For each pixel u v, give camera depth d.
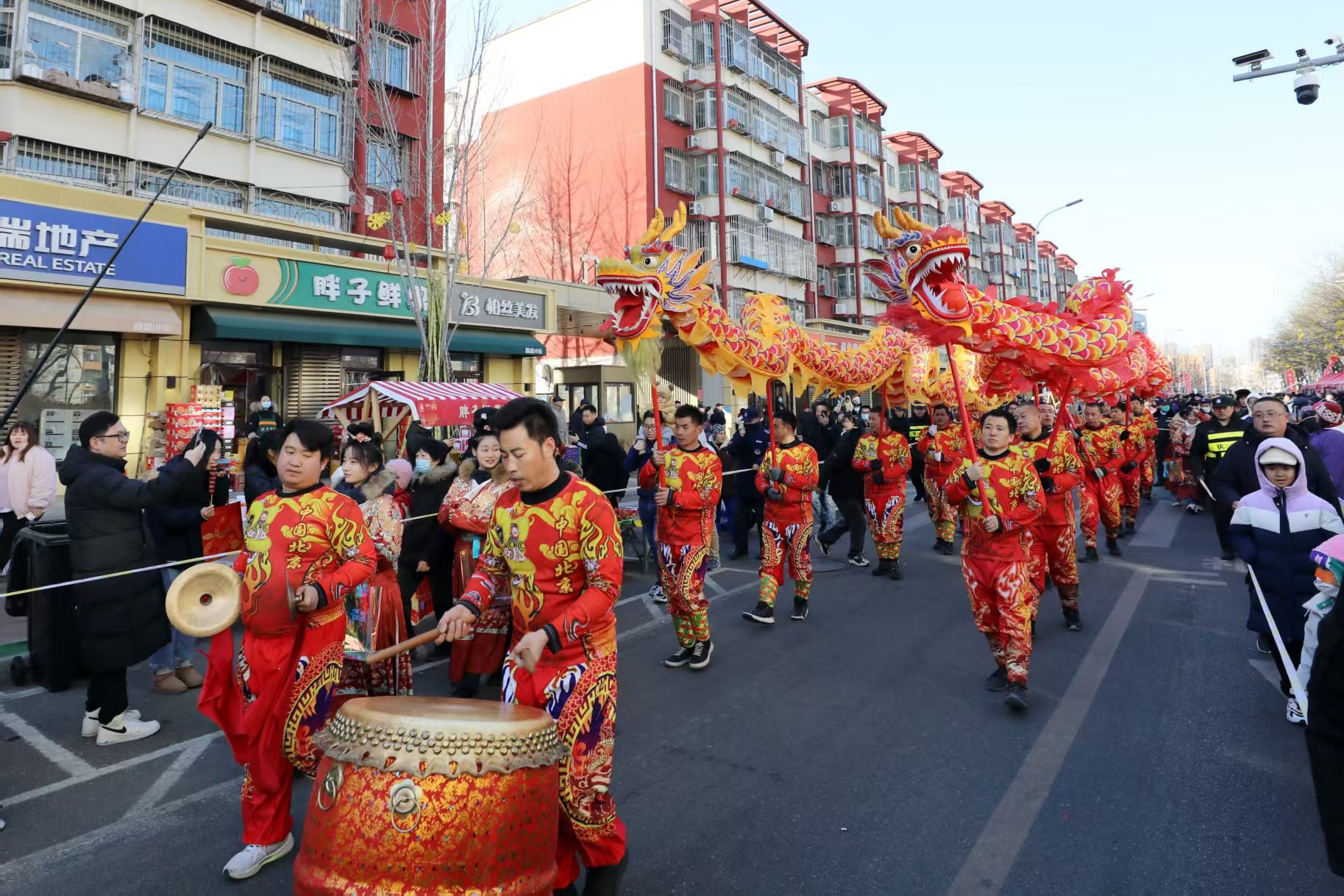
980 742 4.11
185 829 3.35
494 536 2.69
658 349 5.95
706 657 5.39
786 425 6.47
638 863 3.01
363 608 4.20
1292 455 4.22
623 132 25.61
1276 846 3.05
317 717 3.03
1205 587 7.45
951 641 5.97
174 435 10.42
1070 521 6.05
